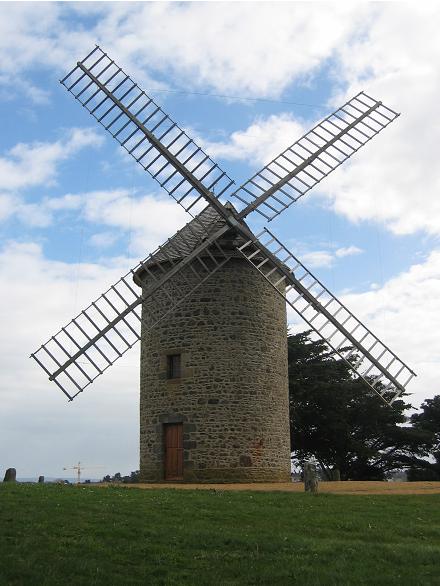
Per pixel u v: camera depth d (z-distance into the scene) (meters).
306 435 41.78
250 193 25.72
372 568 11.23
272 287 26.31
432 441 44.91
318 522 14.59
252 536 13.05
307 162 26.64
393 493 18.97
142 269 26.50
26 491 17.17
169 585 10.31
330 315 24.56
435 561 11.66
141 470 25.58
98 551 11.65
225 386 24.67
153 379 25.75
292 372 41.50
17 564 10.56
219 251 25.45
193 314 25.33
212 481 23.98
